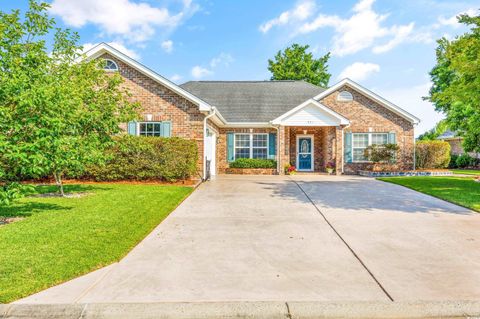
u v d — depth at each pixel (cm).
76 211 784
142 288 393
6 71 737
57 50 1042
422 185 1320
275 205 920
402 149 2067
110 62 1597
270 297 371
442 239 596
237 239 600
